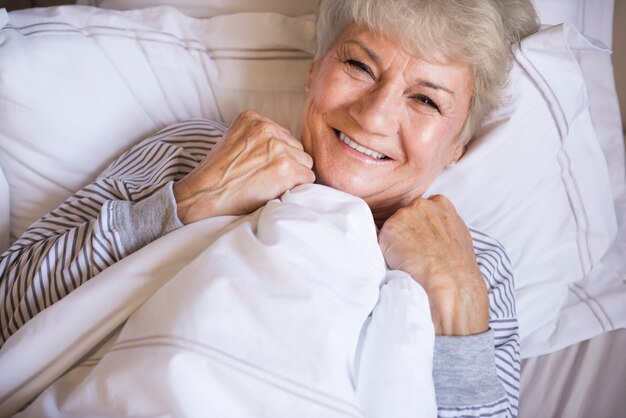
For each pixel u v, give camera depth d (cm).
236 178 82
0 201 102
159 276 71
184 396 57
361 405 64
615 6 139
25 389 68
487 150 107
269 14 122
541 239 115
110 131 110
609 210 119
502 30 86
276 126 86
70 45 109
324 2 91
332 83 86
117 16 117
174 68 120
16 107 101
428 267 86
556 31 101
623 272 121
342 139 89
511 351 93
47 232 89
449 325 83
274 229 67
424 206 92
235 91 123
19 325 79
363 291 67
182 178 93
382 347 67
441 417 78
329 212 75
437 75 81
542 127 108
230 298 61
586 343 111
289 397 58
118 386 59
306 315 60
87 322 69
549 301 113
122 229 78
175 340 59
